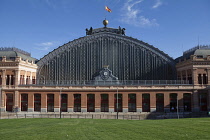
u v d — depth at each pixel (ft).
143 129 108.37
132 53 269.85
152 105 236.22
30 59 283.79
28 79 259.60
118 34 272.10
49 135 96.63
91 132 102.06
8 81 248.32
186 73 250.37
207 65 237.66
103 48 270.26
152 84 241.55
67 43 271.28
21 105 247.09
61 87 242.78
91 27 276.41
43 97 242.99
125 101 238.27
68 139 88.12
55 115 199.31
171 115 205.98
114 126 121.60
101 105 242.99
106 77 260.42
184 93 241.96
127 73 266.57
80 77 265.54
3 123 148.36
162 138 86.22
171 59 271.69
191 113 220.43
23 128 120.37
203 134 91.45
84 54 269.44
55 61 269.64
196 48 264.93
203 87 236.63
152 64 269.23
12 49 272.10
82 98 240.94
